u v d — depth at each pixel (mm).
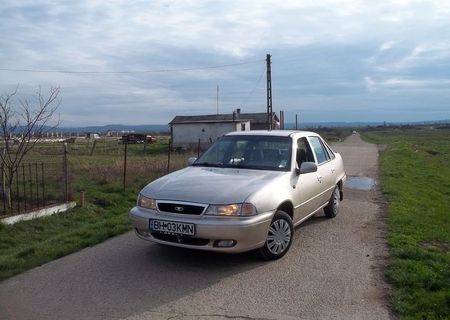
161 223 5285
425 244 6762
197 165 6793
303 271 5289
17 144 11805
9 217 9398
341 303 4395
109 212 11406
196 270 5340
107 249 6309
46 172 17891
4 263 5715
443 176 19703
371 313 4172
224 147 7027
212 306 4328
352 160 23703
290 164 6363
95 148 44312
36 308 4367
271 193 5535
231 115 51219
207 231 5031
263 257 5617
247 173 6086
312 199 6824
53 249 6305
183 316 4121
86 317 4141
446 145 53781
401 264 5359
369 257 5816
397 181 14227
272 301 4445
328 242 6539
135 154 35156
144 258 5832
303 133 7430
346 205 9594
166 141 63844
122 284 4938
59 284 4988
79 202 11586
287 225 5840
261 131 7430
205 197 5238
